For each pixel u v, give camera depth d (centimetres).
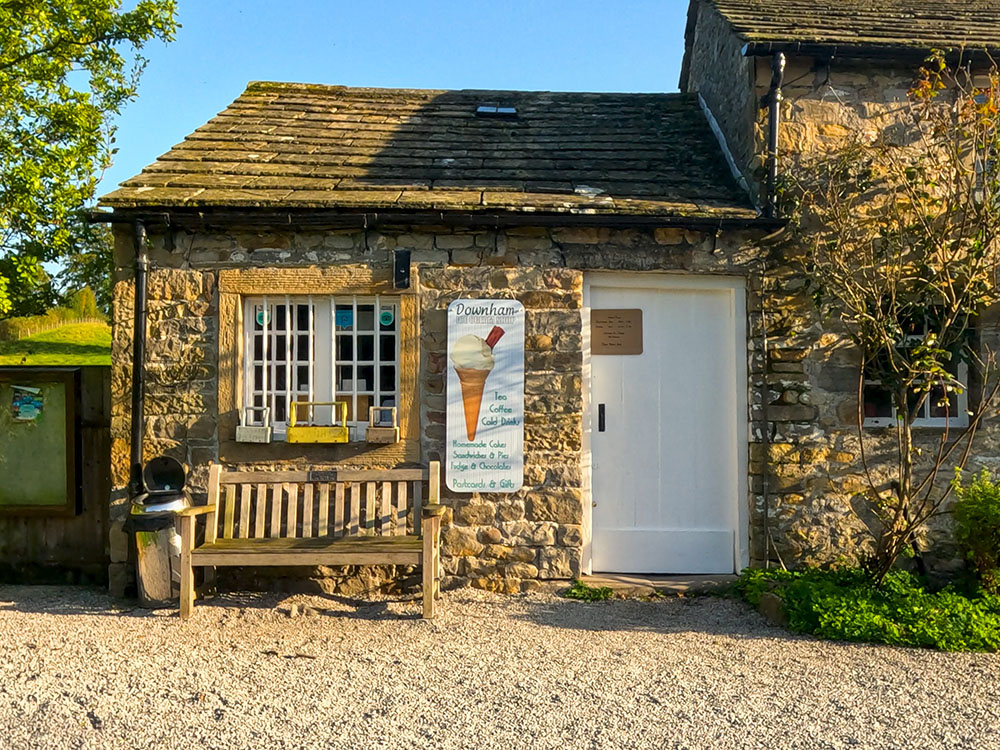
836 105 695
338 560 580
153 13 1012
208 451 665
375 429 654
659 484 690
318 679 457
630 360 692
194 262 668
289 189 679
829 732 392
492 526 662
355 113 862
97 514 706
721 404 690
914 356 589
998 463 679
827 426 674
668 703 425
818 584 591
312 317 677
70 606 627
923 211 621
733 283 685
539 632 551
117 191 656
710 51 866
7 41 911
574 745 377
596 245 672
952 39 705
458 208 643
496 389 664
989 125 598
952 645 516
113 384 663
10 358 1504
